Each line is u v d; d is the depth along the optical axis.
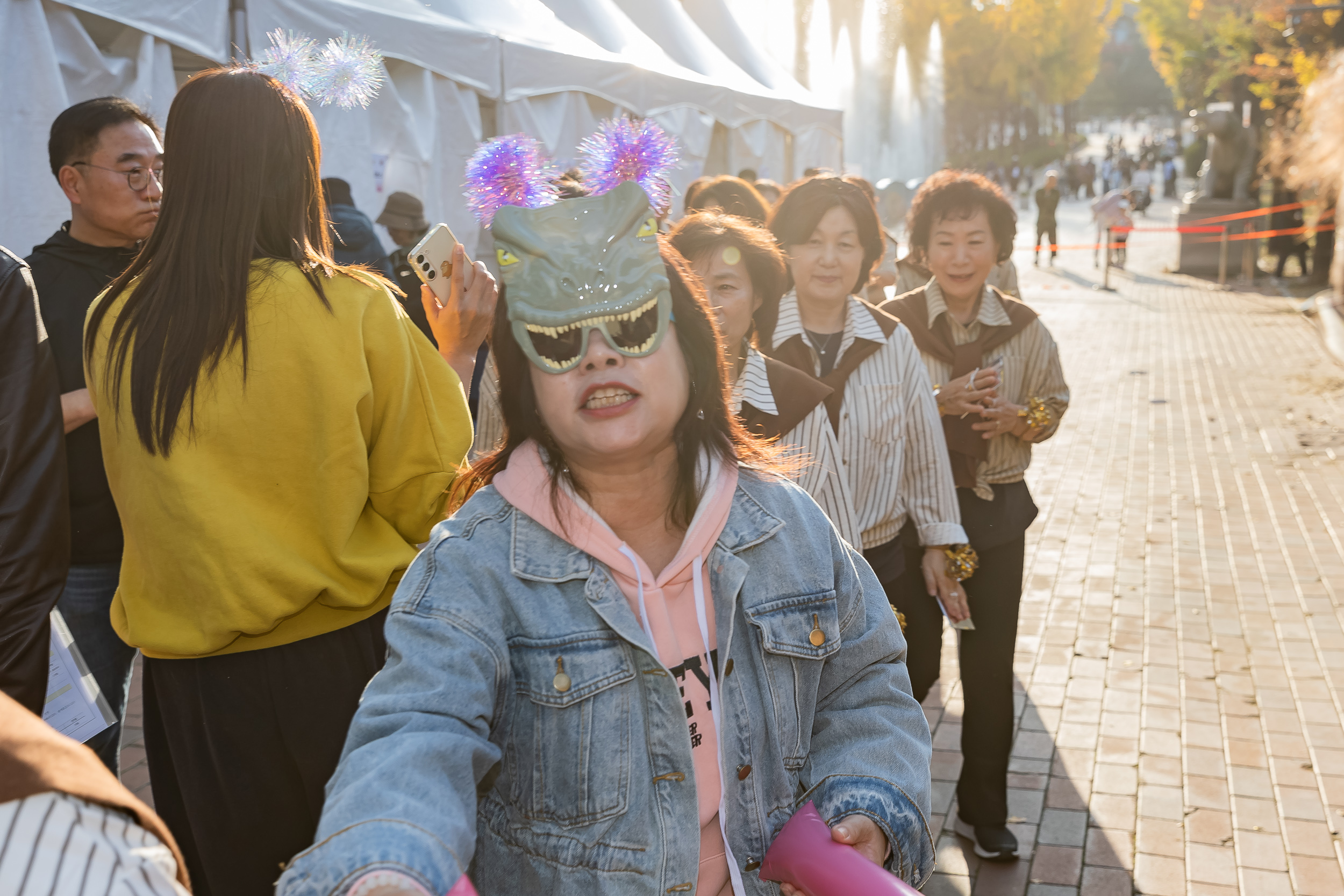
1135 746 3.84
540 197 1.24
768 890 1.26
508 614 1.19
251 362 1.66
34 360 1.80
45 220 4.20
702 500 1.26
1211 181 21.20
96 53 4.34
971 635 3.17
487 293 2.12
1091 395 10.66
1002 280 4.33
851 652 1.34
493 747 1.11
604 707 1.19
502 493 1.22
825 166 11.22
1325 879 3.05
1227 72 23.19
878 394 2.61
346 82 1.92
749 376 2.33
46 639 1.78
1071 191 48.81
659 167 1.23
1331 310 3.24
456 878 0.95
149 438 1.66
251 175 1.70
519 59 6.34
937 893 3.03
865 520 2.59
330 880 0.92
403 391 1.80
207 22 4.64
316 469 1.72
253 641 1.72
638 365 1.17
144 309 1.69
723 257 2.32
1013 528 3.12
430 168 5.88
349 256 4.75
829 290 2.63
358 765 1.02
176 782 1.83
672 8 9.37
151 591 1.73
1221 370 11.67
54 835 0.64
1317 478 7.45
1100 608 5.20
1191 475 7.66
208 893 1.82
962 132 60.56
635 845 1.19
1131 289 19.38
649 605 1.23
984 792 3.17
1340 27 13.73
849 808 1.22
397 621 1.15
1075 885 3.06
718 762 1.25
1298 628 4.89
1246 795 3.50
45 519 1.78
